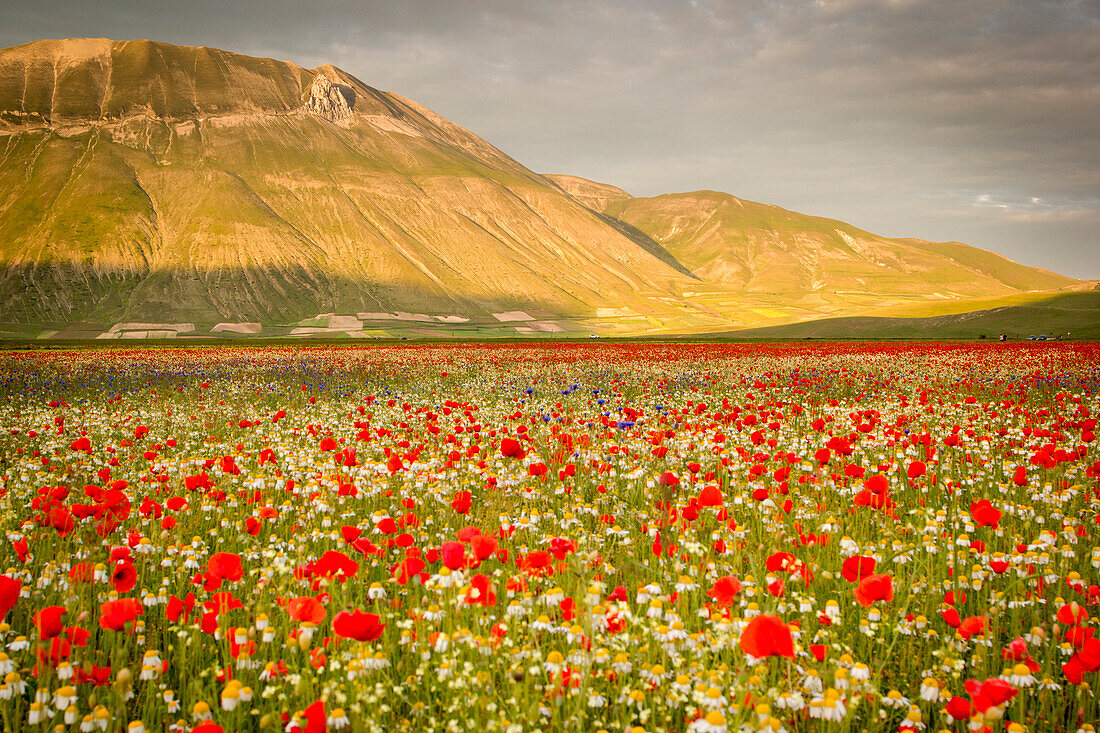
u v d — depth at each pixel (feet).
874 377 84.89
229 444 37.83
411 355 139.44
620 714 11.32
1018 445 35.65
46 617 10.71
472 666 11.68
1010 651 11.82
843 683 10.91
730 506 23.03
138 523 20.90
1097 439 36.52
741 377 86.07
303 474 28.14
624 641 12.32
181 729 11.14
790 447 35.60
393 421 47.75
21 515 23.13
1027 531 20.72
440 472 26.09
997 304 464.24
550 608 13.87
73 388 77.00
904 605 15.26
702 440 35.70
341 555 13.51
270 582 16.01
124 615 11.58
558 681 10.53
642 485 27.76
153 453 29.66
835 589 16.87
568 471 24.44
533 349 160.97
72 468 28.25
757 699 10.32
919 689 12.53
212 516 23.12
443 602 13.76
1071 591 15.46
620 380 80.33
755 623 9.75
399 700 12.46
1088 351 130.93
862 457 32.04
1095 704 12.01
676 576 15.89
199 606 14.97
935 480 28.25
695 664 11.58
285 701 11.69
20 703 11.56
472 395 67.00
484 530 18.92
